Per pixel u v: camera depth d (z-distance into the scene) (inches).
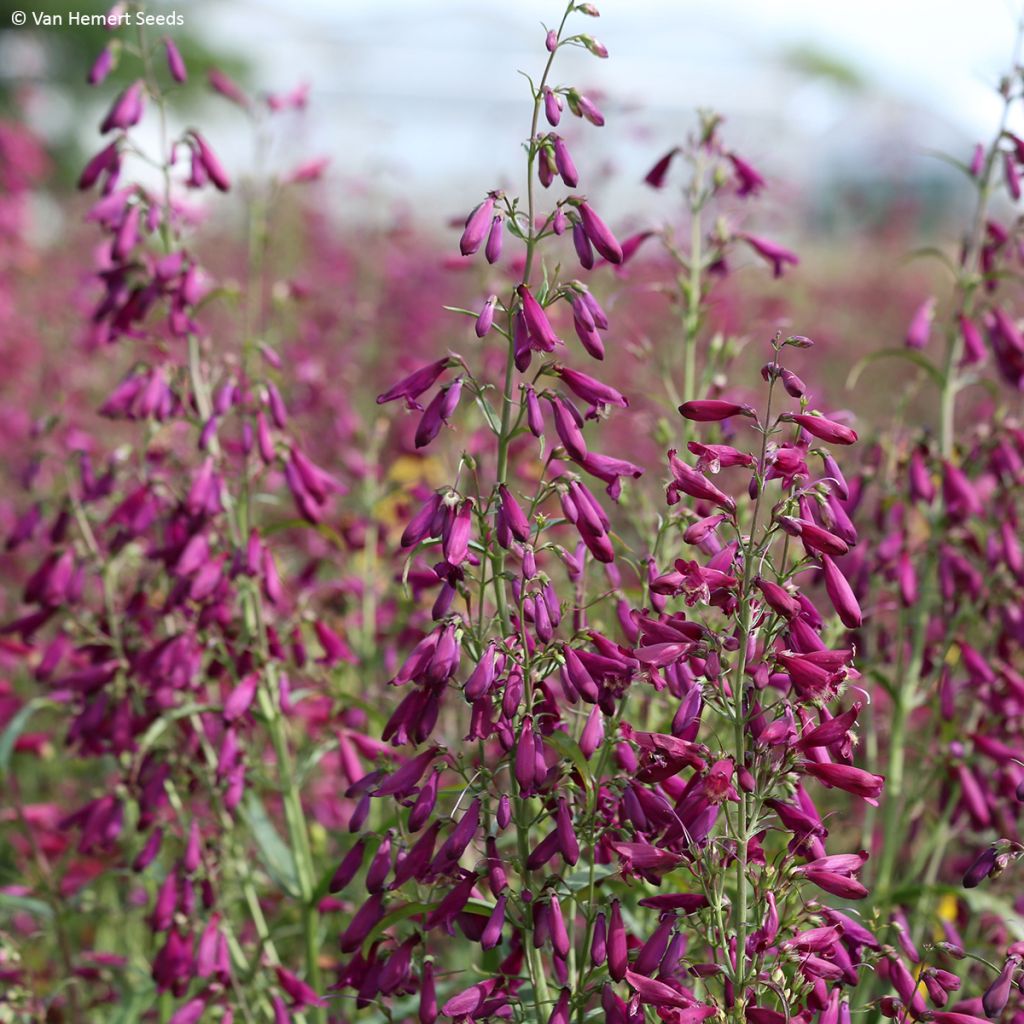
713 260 56.7
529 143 42.9
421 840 43.5
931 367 55.9
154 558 52.4
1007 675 53.7
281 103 74.2
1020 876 53.8
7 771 55.6
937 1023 41.9
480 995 42.9
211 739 52.7
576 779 43.3
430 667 42.3
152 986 53.4
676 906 41.6
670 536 52.6
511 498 42.5
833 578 40.8
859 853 41.6
